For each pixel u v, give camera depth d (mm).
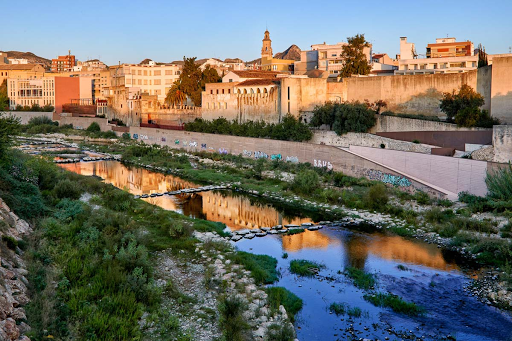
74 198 53750
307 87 96188
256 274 37062
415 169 60938
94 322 27234
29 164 55938
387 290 35375
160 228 47125
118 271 33188
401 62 112500
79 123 158000
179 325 29109
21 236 36656
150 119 140875
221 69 169375
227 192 70875
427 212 52312
